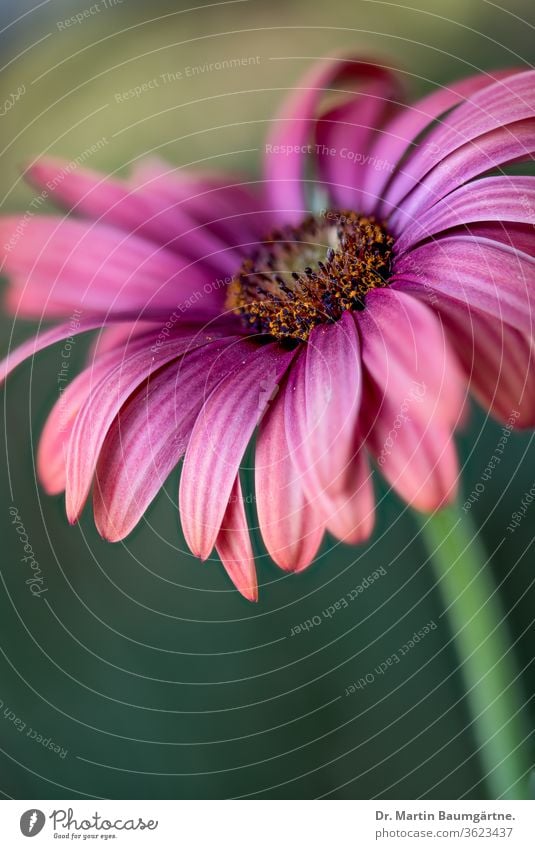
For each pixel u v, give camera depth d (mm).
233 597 221
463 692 214
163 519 219
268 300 170
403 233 170
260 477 161
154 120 227
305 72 227
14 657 218
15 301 174
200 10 234
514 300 158
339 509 156
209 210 179
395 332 159
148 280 175
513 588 205
